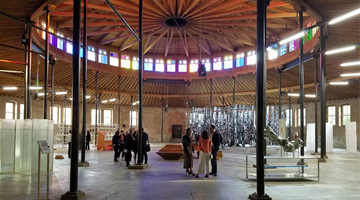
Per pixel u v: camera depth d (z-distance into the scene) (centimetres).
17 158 1064
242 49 3128
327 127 2253
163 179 940
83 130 1310
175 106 3991
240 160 1562
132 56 3312
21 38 1695
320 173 1082
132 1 2059
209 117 3141
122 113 3856
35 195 702
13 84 2586
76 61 691
